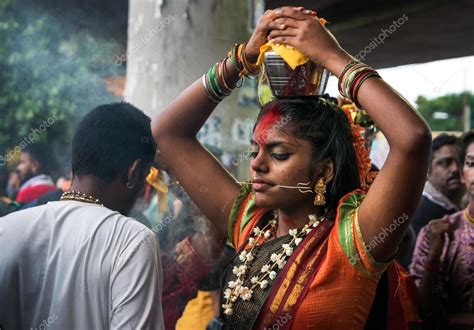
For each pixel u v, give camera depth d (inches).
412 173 56.5
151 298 61.3
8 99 241.9
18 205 118.3
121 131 66.4
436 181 144.6
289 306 60.3
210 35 119.4
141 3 121.8
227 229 73.9
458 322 111.0
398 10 187.2
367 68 58.9
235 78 71.2
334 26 206.4
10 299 63.2
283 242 65.1
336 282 59.7
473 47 225.3
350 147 64.3
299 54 60.7
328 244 61.2
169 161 75.2
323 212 65.6
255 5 123.0
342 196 64.5
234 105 126.8
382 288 63.9
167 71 119.2
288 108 62.9
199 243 105.4
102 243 62.0
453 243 115.8
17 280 63.3
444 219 117.9
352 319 59.7
